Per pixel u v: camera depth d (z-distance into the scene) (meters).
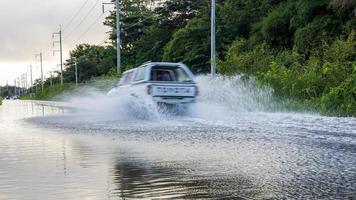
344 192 5.88
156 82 19.27
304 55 32.78
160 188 6.20
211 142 10.96
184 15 71.56
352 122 13.52
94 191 6.03
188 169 7.60
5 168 7.81
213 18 33.53
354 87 19.06
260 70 29.20
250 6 50.06
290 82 23.22
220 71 30.81
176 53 55.56
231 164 8.02
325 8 36.50
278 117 16.09
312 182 6.48
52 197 5.71
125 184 6.45
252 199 5.58
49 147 10.64
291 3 40.06
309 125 13.16
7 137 12.91
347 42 26.00
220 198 5.63
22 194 5.88
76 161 8.52
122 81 23.14
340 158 8.25
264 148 9.71
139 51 76.25
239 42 43.03
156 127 15.00
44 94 112.50
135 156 9.09
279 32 41.06
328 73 22.69
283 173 7.14
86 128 15.38
